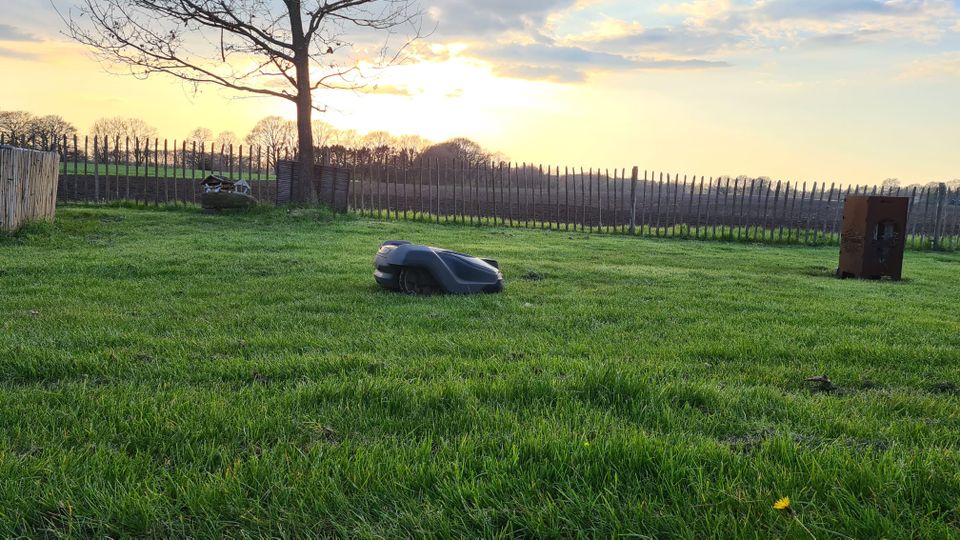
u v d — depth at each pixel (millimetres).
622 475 2422
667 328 5777
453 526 2098
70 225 14172
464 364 4094
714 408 3379
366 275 9016
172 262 9586
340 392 3367
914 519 2094
